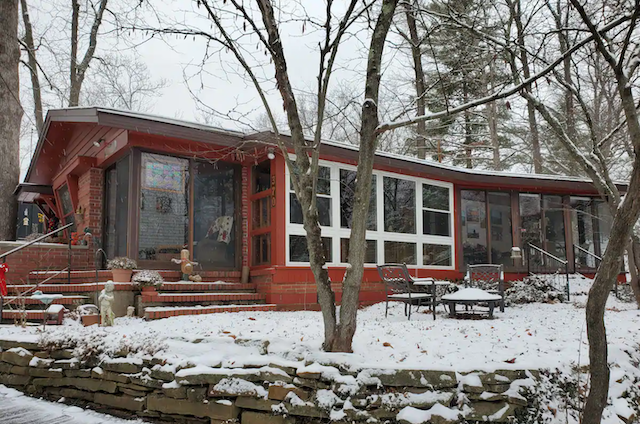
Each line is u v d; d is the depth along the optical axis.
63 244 10.72
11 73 12.55
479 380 3.99
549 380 4.21
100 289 7.84
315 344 4.65
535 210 14.20
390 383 4.02
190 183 10.00
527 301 10.65
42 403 5.32
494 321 7.10
